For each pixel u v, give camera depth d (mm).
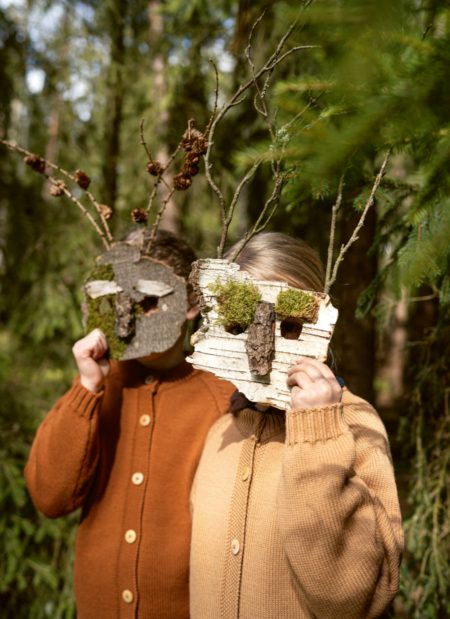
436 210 889
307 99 950
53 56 3643
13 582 2479
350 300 2207
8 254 3182
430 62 615
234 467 1067
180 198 3463
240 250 1030
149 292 1223
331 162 690
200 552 1060
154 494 1207
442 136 753
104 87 3594
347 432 885
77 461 1197
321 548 854
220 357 1001
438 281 1293
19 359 3113
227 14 2725
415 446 1746
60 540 2508
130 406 1296
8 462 2539
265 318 949
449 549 1586
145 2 3480
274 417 1081
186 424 1258
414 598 1650
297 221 2543
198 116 3137
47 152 3678
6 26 3273
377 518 885
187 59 3209
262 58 2229
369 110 640
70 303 3088
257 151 1065
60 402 1271
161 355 1296
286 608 951
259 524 985
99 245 3178
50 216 3234
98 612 1203
